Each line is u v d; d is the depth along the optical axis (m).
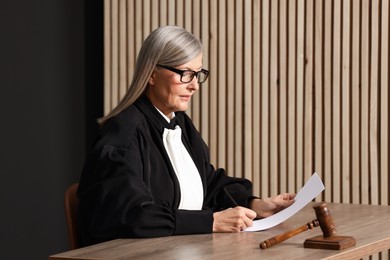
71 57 5.84
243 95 5.51
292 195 3.79
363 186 5.25
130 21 5.73
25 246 5.60
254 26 5.45
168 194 3.63
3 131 5.46
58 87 5.77
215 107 5.55
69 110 5.85
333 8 5.27
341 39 5.27
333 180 5.31
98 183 3.33
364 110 5.22
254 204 3.78
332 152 5.32
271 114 5.43
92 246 3.05
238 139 5.51
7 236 5.50
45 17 5.68
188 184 3.72
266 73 5.44
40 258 5.69
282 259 2.79
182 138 3.87
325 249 2.97
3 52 5.45
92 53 5.96
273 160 5.44
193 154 3.90
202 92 5.57
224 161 5.55
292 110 5.39
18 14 5.54
